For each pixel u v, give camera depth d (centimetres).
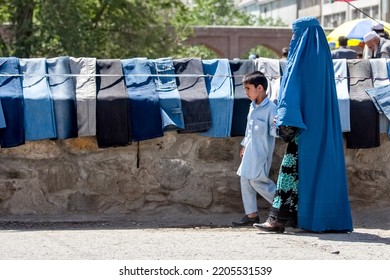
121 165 1209
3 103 1152
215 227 1162
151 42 4472
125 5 4409
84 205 1207
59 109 1167
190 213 1225
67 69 1195
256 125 1144
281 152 1227
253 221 1170
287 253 927
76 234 1067
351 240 1025
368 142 1212
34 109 1160
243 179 1162
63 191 1203
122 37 4472
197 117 1192
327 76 1084
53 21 3988
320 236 1057
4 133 1154
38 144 1194
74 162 1203
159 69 1215
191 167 1221
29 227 1148
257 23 7975
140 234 1071
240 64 1232
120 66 1207
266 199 1167
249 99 1203
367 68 1241
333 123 1088
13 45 4075
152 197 1219
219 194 1225
